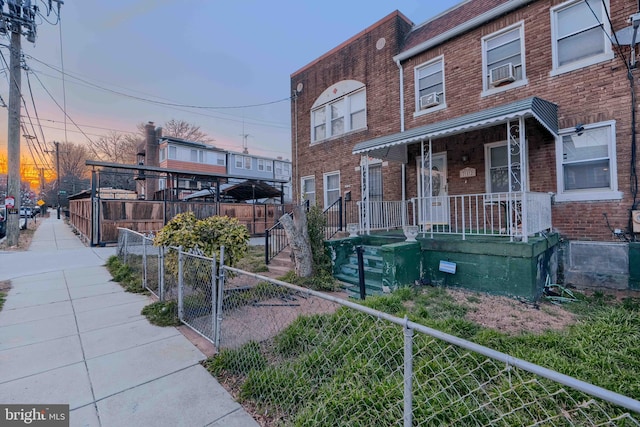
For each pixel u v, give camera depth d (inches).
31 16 467.8
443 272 232.2
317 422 83.5
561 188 257.6
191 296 176.9
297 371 108.3
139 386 107.3
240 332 147.8
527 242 197.5
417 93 363.6
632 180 226.1
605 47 240.5
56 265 330.0
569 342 128.7
